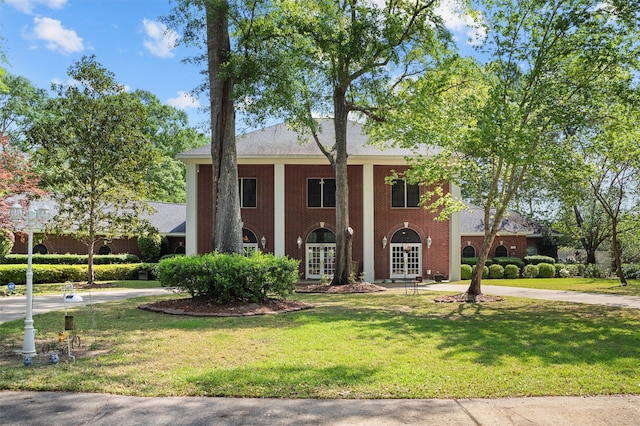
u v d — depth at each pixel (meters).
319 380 6.65
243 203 29.14
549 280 30.22
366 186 29.12
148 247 32.84
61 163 24.36
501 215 18.28
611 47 14.71
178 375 6.91
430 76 20.78
